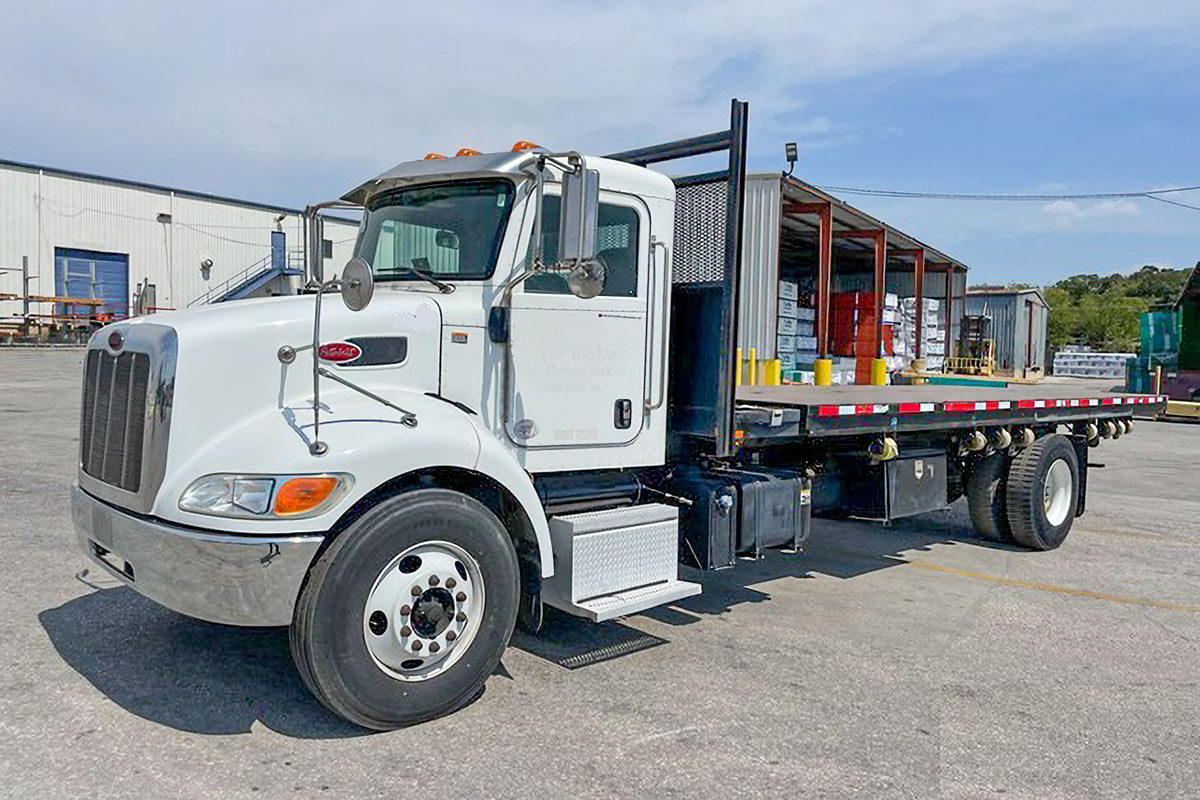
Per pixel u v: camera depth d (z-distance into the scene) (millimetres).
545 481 4863
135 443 3930
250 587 3645
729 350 5211
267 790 3447
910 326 28000
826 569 7387
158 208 42438
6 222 37656
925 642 5500
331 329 4141
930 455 7582
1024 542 8250
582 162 4047
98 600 5711
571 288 4191
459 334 4453
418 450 3975
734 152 5105
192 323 3928
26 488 9453
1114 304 86625
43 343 35188
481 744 3889
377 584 3902
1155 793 3664
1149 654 5402
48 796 3352
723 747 3941
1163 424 23047
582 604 4594
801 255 27922
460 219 4703
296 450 3742
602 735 4016
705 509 5363
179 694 4320
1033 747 4059
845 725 4227
